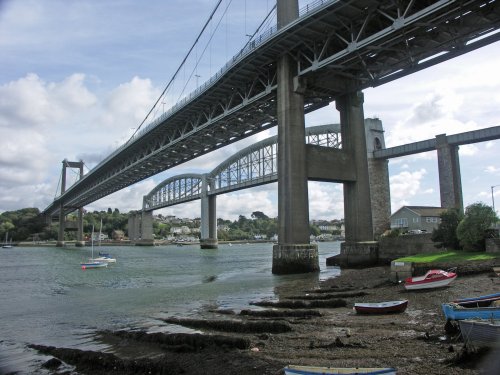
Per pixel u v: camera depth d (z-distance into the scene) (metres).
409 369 12.15
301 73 47.56
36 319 24.08
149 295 32.72
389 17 38.34
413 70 46.19
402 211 83.12
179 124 78.00
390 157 79.12
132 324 21.39
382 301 23.23
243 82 57.59
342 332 16.92
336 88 51.81
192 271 58.44
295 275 43.22
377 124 82.69
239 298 28.61
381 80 49.41
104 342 17.91
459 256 34.72
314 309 22.42
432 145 72.06
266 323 18.09
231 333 18.17
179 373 13.31
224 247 193.88
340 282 33.56
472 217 36.75
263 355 14.42
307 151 48.09
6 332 20.69
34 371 14.55
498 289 23.61
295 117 47.75
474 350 12.56
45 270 66.44
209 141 77.94
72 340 18.59
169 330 19.48
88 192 152.75
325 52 46.62
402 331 16.55
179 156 90.75
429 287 25.47
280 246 45.44
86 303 29.91
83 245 197.88
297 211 45.62
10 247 184.00
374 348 14.34
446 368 12.04
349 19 41.91
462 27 39.16
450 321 15.51
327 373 10.84
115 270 63.31
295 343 15.64
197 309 24.88
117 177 117.06
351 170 51.22
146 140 90.50
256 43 48.66
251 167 134.62
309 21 42.06
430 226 80.31
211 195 159.50
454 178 67.44
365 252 49.19
